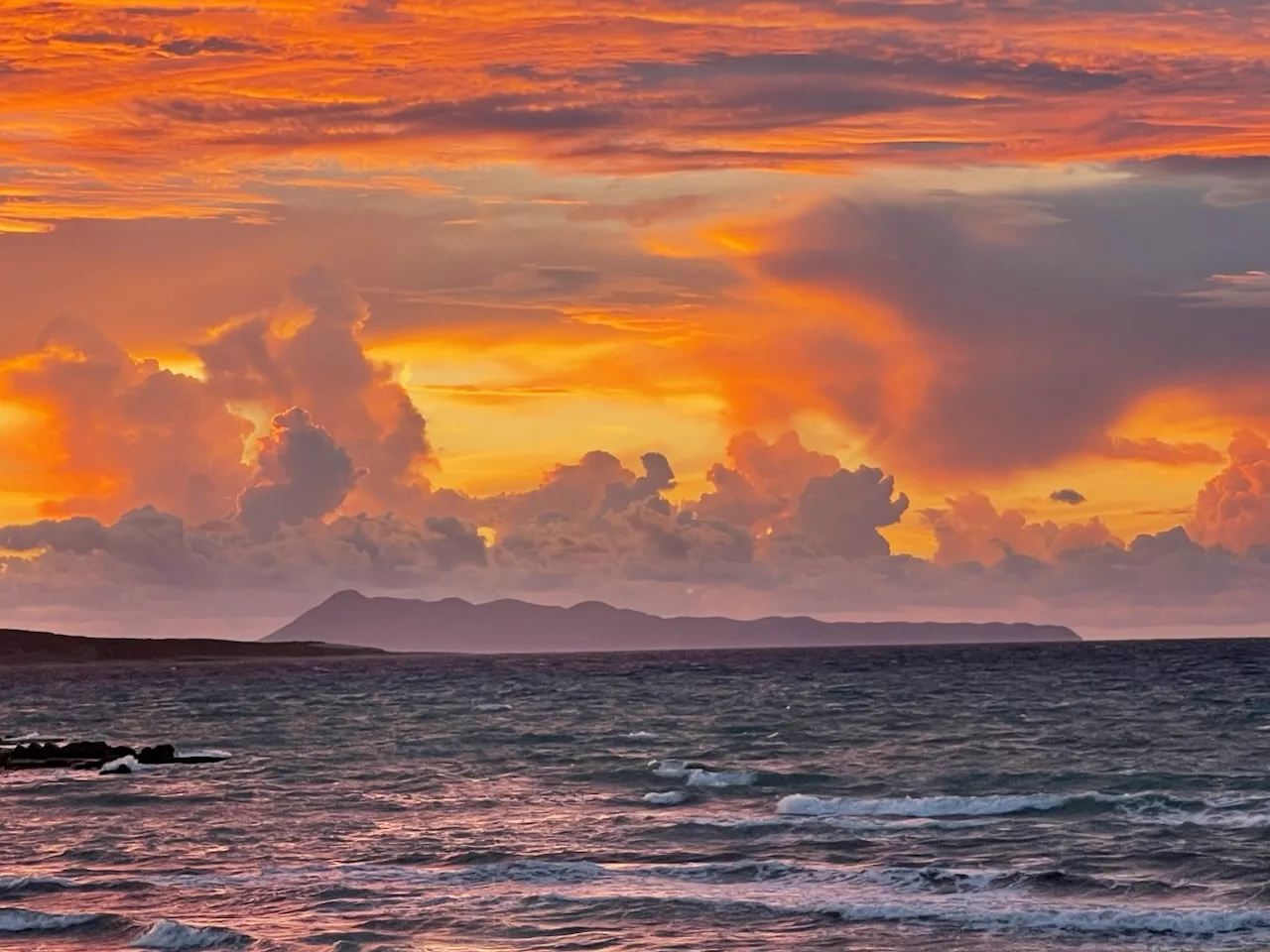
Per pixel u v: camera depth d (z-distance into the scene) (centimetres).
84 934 4325
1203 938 4081
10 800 7750
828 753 9562
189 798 7656
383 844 5938
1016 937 4131
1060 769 8056
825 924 4325
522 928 4344
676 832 6131
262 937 4269
